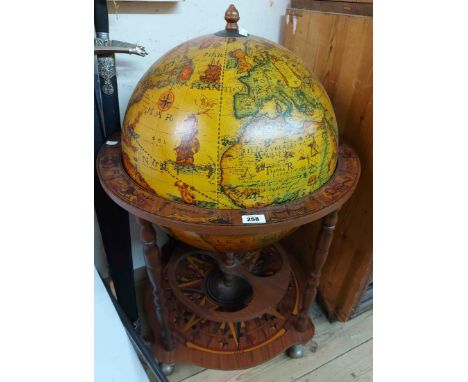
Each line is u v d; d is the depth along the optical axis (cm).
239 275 106
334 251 112
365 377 100
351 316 116
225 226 54
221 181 56
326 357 105
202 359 94
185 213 57
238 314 96
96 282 75
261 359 95
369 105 81
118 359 65
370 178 87
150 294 112
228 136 54
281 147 56
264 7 100
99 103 77
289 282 116
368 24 76
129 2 82
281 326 103
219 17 94
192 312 105
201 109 55
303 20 97
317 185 65
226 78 56
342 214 104
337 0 85
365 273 99
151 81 62
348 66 85
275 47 65
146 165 60
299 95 59
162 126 57
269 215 57
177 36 91
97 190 81
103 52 70
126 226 92
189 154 55
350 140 91
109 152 74
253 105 55
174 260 116
